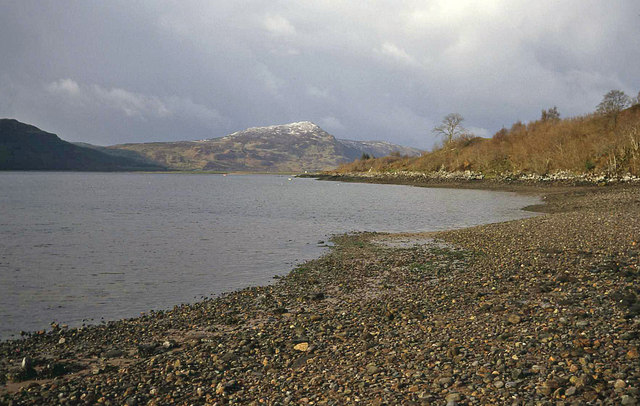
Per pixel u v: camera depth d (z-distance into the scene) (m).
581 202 53.78
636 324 9.66
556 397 7.05
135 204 75.88
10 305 17.92
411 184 133.62
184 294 19.34
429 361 9.40
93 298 18.91
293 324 13.73
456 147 165.88
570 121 127.38
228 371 10.12
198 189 137.12
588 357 8.26
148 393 9.22
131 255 28.97
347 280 20.03
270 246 31.53
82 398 9.16
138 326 14.84
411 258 24.23
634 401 6.52
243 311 15.98
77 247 32.41
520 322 11.22
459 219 46.16
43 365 11.59
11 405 8.99
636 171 84.88
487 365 8.70
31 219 52.53
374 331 12.24
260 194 106.00
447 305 14.09
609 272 15.54
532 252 21.70
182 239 35.69
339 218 49.81
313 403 8.06
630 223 28.61
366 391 8.31
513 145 132.62
